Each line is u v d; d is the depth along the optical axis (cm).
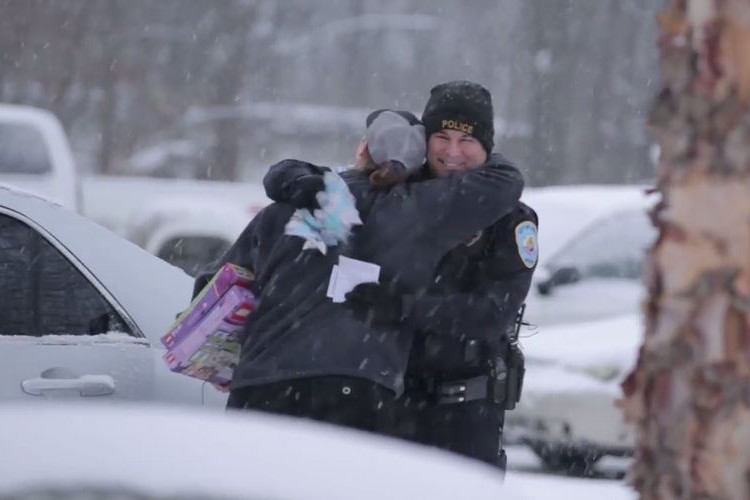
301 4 12519
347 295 1304
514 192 1353
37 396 1455
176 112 10625
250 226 1392
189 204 5038
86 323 1517
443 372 1366
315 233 1321
